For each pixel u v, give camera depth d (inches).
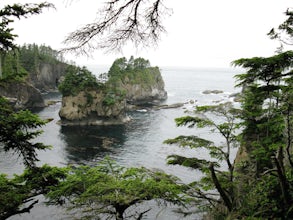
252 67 307.7
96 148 2032.5
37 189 477.1
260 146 450.6
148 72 4736.7
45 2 282.0
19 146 412.5
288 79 374.3
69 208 508.7
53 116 3211.1
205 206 508.4
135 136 2375.7
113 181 534.9
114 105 2960.1
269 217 361.1
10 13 308.7
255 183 451.2
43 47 6131.9
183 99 4722.0
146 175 585.3
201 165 532.7
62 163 1717.5
